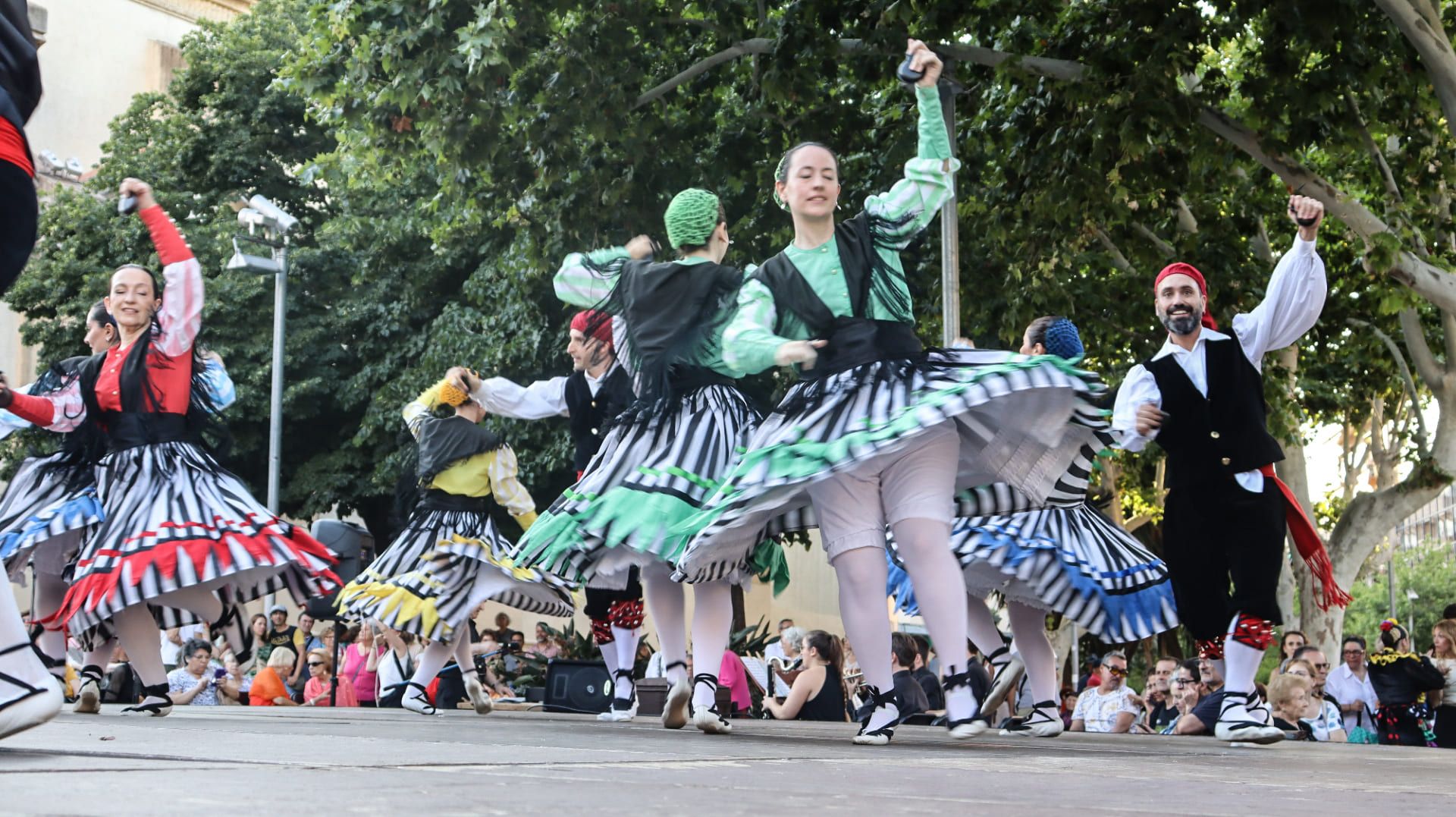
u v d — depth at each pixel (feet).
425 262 67.21
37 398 17.72
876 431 13.21
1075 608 19.02
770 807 6.02
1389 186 42.32
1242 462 17.21
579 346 22.43
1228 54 55.88
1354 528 51.47
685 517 16.53
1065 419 13.75
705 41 48.29
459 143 43.96
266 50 75.31
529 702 41.14
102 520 17.80
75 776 6.53
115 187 74.23
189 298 17.93
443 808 5.48
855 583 13.79
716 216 18.04
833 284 14.40
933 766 9.84
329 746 10.05
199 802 5.45
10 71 8.73
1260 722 17.74
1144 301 52.06
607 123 45.34
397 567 24.86
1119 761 11.93
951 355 14.38
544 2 43.83
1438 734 31.35
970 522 19.54
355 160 49.98
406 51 43.45
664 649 18.19
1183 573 17.71
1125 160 41.91
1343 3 37.63
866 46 42.22
